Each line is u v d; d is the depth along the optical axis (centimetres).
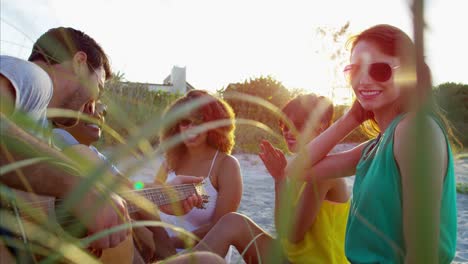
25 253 90
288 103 226
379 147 144
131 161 51
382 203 138
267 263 64
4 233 88
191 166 258
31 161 59
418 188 30
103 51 180
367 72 151
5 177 98
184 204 214
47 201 108
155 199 190
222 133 259
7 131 82
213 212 246
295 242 207
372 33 151
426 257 31
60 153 84
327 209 213
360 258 146
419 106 29
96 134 196
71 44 165
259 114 751
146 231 205
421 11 22
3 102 92
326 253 209
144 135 46
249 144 916
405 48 34
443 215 130
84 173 67
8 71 119
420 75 28
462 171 692
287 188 65
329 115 226
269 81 1300
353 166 198
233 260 284
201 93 252
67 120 174
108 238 110
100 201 68
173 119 47
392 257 137
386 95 152
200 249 201
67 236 72
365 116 199
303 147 67
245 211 424
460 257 291
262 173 736
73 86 162
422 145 29
